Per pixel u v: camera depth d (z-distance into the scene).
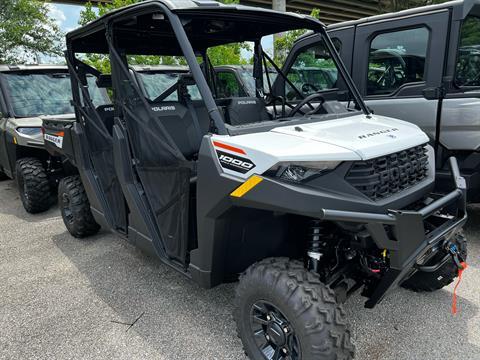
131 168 2.91
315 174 1.92
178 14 2.26
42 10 10.27
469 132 3.50
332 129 2.29
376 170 2.01
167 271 3.44
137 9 2.42
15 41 9.69
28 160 5.05
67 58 3.40
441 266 2.52
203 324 2.67
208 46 3.56
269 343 2.15
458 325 2.56
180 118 3.15
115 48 2.89
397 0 12.33
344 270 2.27
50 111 5.75
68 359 2.39
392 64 4.00
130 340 2.54
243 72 6.73
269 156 1.88
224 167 2.05
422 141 2.35
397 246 1.86
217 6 2.30
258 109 3.25
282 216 2.31
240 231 2.25
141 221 2.83
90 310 2.89
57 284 3.29
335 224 2.14
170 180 2.53
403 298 2.88
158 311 2.84
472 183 3.58
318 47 4.44
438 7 3.62
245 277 2.10
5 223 4.87
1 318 2.84
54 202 5.59
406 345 2.39
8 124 5.31
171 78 4.54
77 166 3.66
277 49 7.46
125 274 3.41
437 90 3.61
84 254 3.85
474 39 3.75
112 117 3.47
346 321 1.90
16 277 3.44
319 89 4.52
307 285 1.92
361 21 4.14
